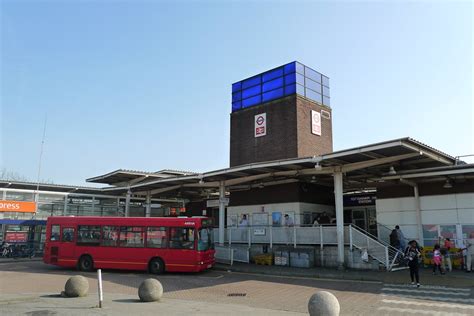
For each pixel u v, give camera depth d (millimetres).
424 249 20703
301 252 20812
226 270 20906
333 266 20250
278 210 25750
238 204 28281
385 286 14867
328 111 32312
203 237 20016
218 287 15164
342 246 19797
